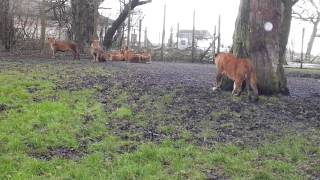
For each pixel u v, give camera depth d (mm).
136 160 6918
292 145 7930
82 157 7051
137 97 11430
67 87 12438
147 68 21391
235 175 6449
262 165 6875
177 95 11891
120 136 8164
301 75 26750
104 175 6258
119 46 39219
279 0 13383
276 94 13352
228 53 12469
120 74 16391
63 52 27812
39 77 13883
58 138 7840
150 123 9086
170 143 7750
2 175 6152
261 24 13180
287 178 6379
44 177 6184
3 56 24125
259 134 8625
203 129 8805
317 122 9898
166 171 6516
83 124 8797
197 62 35906
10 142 7441
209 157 7094
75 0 31062
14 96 10805
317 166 6914
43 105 9922
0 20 27250
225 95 12305
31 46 28594
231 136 8445
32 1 31688
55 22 35125
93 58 25578
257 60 13180
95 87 12578
